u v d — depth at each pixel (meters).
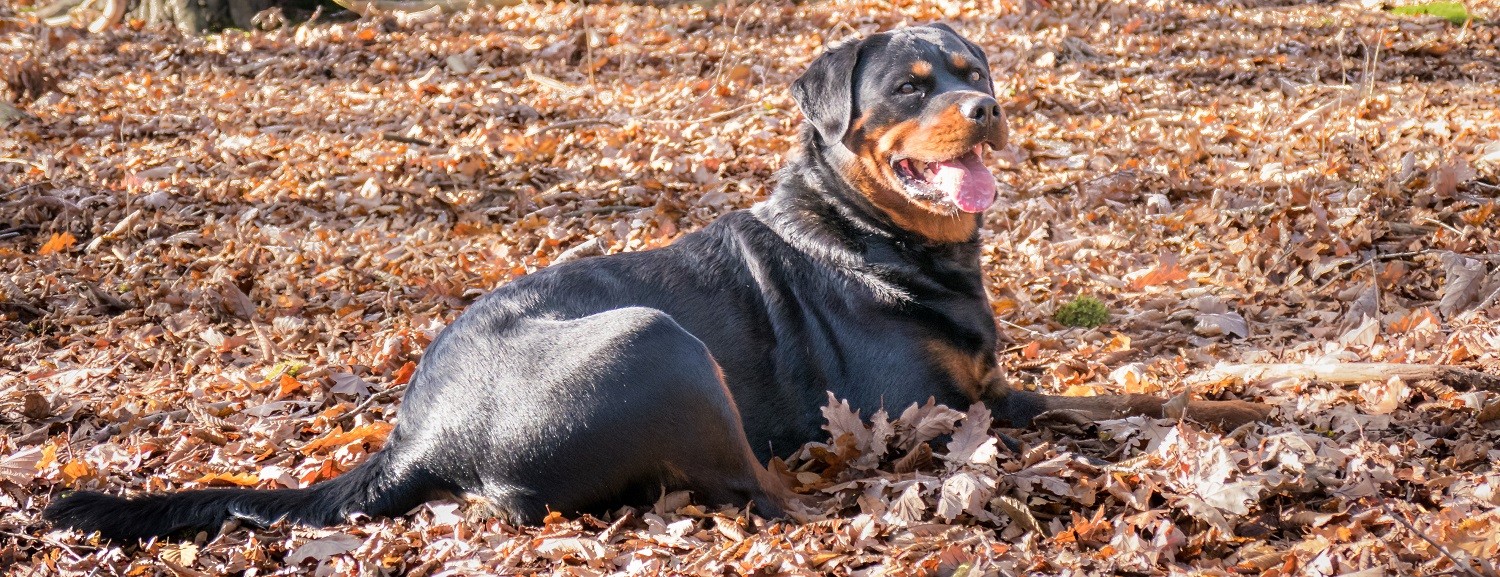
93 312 7.12
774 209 4.66
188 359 6.29
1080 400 4.75
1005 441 4.41
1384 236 6.91
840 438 4.12
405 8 16.42
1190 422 4.47
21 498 4.41
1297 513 3.61
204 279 7.51
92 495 3.99
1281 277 6.62
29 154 10.54
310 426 5.25
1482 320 5.52
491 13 16.28
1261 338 5.79
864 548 3.62
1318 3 14.99
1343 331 5.71
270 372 5.96
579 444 3.83
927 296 4.44
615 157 9.66
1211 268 6.76
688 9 15.64
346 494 4.04
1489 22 12.94
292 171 9.70
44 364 6.32
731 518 3.87
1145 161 8.85
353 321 6.77
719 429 3.88
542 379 3.89
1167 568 3.36
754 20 14.95
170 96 12.95
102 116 11.98
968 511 3.75
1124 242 7.25
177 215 8.68
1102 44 12.73
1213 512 3.56
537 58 13.52
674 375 3.83
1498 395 4.55
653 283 4.41
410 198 8.92
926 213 4.50
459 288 7.09
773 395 4.39
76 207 8.82
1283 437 4.04
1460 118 9.34
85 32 16.36
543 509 3.92
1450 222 7.05
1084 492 3.82
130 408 5.55
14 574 3.81
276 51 14.86
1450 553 3.22
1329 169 8.06
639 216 8.17
